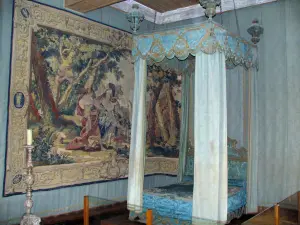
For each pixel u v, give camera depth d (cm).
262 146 705
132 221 533
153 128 845
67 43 637
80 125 659
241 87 707
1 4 533
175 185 679
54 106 611
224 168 502
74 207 642
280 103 690
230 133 709
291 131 673
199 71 513
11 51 543
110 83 726
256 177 644
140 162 564
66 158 630
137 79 580
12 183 542
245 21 745
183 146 750
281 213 402
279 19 700
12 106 543
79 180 654
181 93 779
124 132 760
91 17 691
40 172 584
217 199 484
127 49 773
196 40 515
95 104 691
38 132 583
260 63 718
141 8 810
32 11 576
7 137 535
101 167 702
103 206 501
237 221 596
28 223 432
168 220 475
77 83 654
